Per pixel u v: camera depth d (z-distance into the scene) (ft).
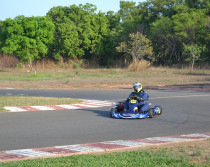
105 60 206.28
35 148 25.03
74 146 25.36
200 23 163.12
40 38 163.12
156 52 180.04
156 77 117.70
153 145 25.52
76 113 44.88
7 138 28.96
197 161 20.26
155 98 63.10
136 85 42.57
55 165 18.95
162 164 19.07
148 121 38.50
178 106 51.93
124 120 39.27
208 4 173.99
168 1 198.08
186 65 164.35
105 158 20.51
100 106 52.54
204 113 44.65
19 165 18.97
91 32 191.62
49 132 31.68
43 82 102.27
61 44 190.39
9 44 157.48
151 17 203.72
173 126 35.14
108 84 95.50
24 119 39.50
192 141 26.96
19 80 109.91
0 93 73.51
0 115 42.63
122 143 26.40
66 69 177.06
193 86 88.02
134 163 19.26
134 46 164.76
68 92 76.38
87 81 103.91
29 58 160.76
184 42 167.84
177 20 166.71
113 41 186.19
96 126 35.12
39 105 52.03
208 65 162.40
